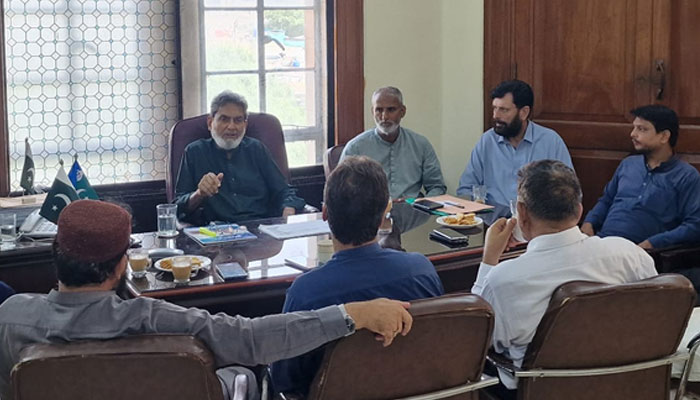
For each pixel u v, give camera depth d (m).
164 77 4.32
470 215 3.33
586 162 4.59
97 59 4.15
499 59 4.71
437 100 5.07
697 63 4.21
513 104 4.20
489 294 2.26
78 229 1.78
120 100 4.23
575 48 4.54
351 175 2.09
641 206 3.89
